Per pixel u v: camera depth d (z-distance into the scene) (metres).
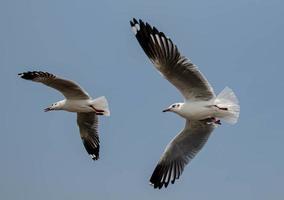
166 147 14.37
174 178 14.12
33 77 15.43
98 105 16.31
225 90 13.12
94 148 17.86
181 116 13.44
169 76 13.02
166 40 12.55
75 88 15.98
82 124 17.70
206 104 13.11
